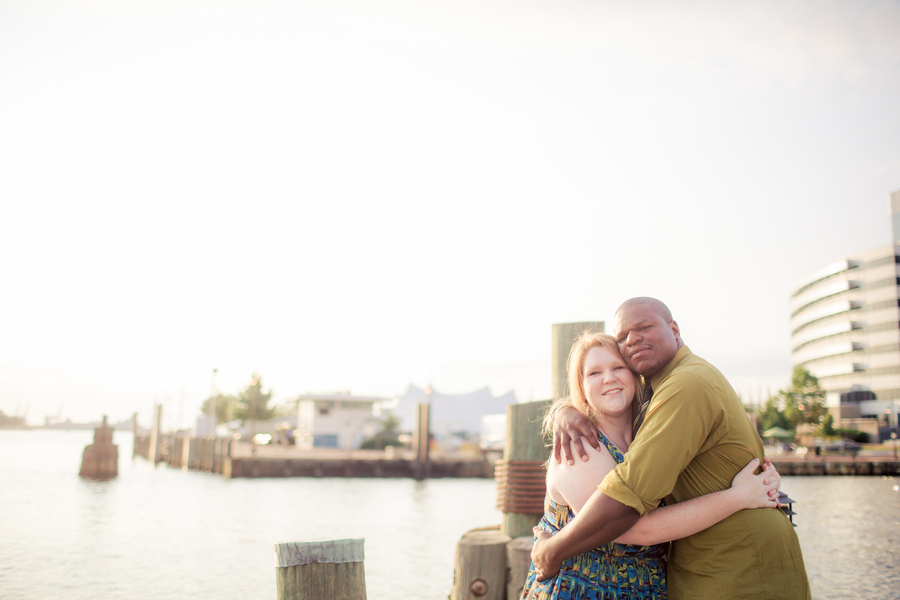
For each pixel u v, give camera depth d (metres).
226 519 23.81
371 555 17.30
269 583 13.80
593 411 2.85
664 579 2.72
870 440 85.75
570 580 2.66
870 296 102.06
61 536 19.08
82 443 110.88
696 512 2.52
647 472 2.46
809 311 115.94
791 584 2.52
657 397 2.59
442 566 15.89
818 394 73.38
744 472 2.57
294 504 29.59
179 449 55.88
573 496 2.68
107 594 12.79
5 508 25.31
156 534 19.86
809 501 29.80
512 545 5.64
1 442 109.56
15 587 13.17
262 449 55.62
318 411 60.22
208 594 12.88
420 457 46.53
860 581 13.42
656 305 2.82
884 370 98.88
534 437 6.05
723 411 2.57
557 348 5.79
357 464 46.25
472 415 65.38
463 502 32.12
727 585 2.50
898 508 26.66
